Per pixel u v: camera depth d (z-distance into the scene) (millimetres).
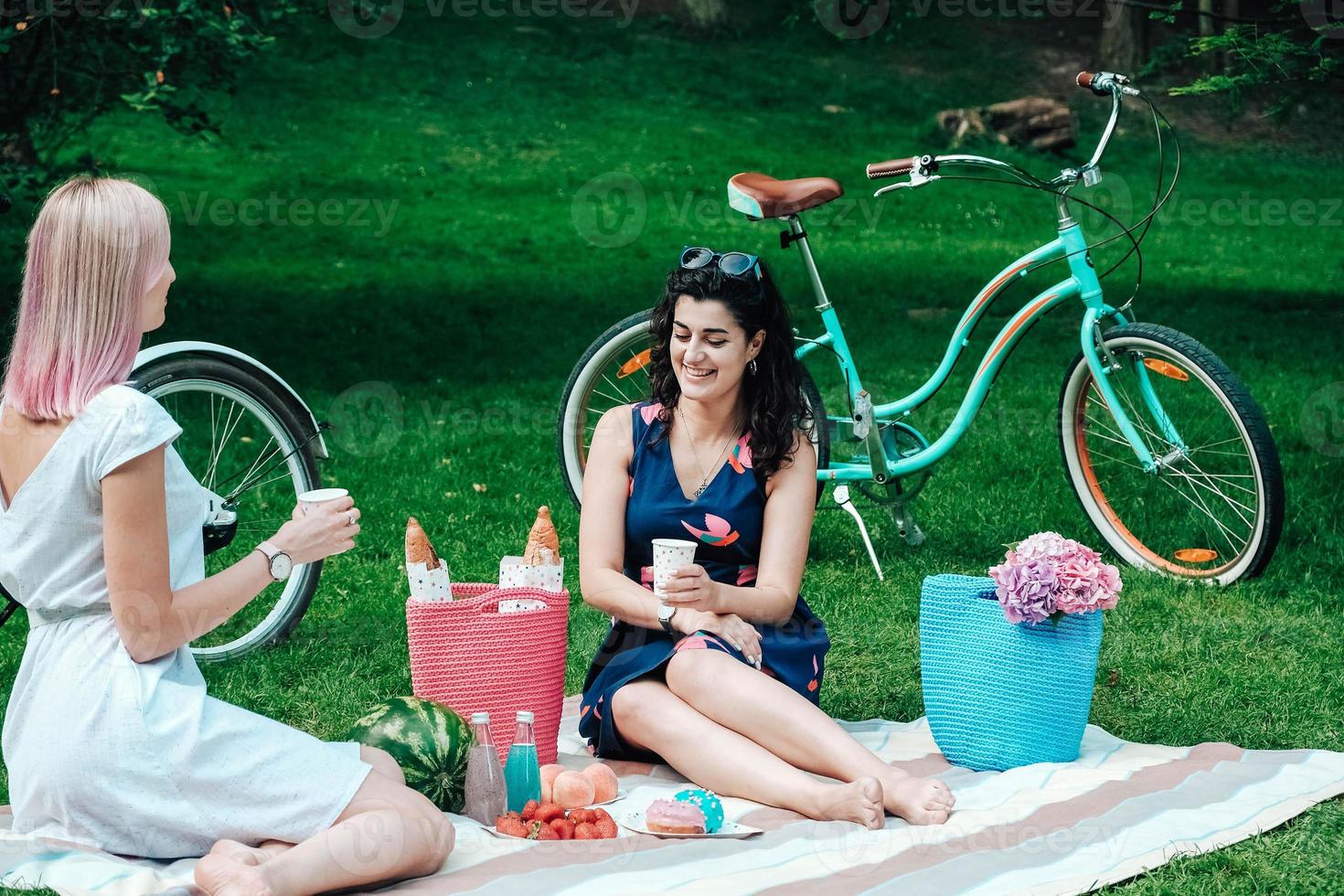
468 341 9234
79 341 2547
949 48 21109
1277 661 4117
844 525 5535
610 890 2619
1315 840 2865
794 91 19109
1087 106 19047
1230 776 3195
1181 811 2982
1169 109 18750
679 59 19906
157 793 2570
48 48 7723
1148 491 5508
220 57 8250
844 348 5020
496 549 5254
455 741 3078
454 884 2635
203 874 2451
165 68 7988
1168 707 3811
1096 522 5234
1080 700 3348
